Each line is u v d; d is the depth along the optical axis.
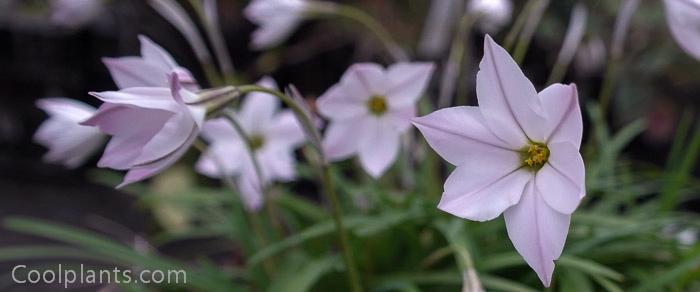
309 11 0.22
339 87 0.18
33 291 0.28
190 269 0.21
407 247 0.20
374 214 0.21
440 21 0.33
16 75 0.43
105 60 0.14
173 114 0.12
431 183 0.22
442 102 0.23
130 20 0.42
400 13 0.44
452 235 0.17
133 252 0.20
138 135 0.12
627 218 0.20
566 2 0.41
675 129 0.43
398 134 0.18
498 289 0.18
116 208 0.39
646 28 0.42
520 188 0.12
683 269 0.17
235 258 0.25
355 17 0.22
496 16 0.22
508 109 0.12
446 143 0.12
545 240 0.12
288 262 0.21
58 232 0.20
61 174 0.44
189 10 0.41
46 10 0.43
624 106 0.43
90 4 0.26
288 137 0.21
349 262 0.16
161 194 0.23
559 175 0.12
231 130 0.21
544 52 0.43
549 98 0.12
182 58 0.43
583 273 0.18
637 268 0.19
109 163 0.12
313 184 0.38
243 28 0.44
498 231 0.20
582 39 0.35
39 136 0.19
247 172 0.21
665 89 0.44
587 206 0.25
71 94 0.44
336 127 0.19
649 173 0.23
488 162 0.12
